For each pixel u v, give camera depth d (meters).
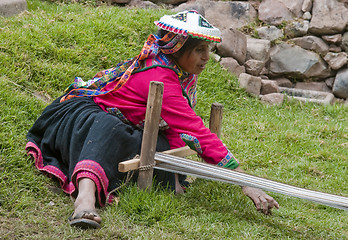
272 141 7.23
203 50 4.54
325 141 7.57
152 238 3.77
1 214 4.03
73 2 10.77
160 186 4.64
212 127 5.16
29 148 4.71
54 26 8.09
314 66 10.38
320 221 4.64
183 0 11.48
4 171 4.52
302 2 10.84
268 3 10.91
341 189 5.82
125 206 4.15
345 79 10.10
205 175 4.23
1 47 6.86
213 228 4.05
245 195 4.78
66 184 4.48
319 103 9.53
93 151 4.20
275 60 10.45
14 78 6.46
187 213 4.30
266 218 4.48
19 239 3.68
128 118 4.63
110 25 8.73
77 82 4.98
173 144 4.82
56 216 4.04
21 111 5.58
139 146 4.48
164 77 4.46
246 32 10.76
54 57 7.36
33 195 4.37
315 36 10.57
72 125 4.54
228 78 9.20
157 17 9.55
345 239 4.23
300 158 6.77
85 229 3.83
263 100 9.32
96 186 4.11
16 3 9.14
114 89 4.61
